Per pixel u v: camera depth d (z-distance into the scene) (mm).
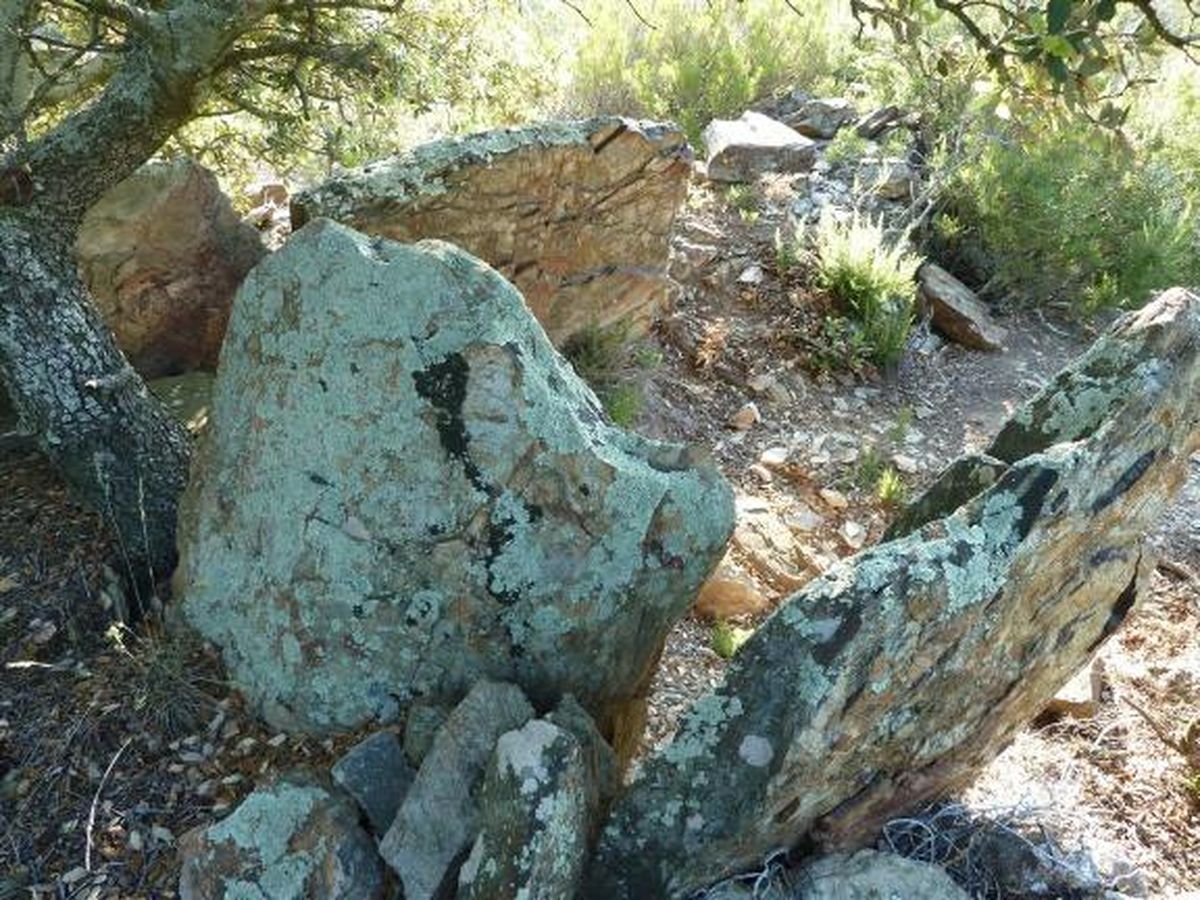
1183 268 8094
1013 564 2670
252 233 5320
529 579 3129
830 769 2648
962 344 7512
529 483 3096
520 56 6559
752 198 7980
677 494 3160
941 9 3617
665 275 6145
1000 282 7934
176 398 4867
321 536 3236
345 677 3230
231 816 2824
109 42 4875
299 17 4668
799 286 7238
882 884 2830
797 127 9062
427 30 5758
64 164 3799
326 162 7285
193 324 5172
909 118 8781
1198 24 5727
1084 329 7891
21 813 3119
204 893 2793
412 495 3145
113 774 3193
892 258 7047
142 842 3033
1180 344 2951
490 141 5176
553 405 3100
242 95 5180
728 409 6500
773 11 9961
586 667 3215
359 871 2732
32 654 3557
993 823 3195
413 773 2936
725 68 9312
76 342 3871
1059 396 3193
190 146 6266
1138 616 5156
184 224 5047
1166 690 4652
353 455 3199
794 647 2561
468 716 2852
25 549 3902
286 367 3299
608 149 5523
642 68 9352
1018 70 4039
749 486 5953
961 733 2992
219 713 3342
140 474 3924
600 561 3125
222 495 3471
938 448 6488
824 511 5879
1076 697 4379
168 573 3922
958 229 7871
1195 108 8461
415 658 3203
